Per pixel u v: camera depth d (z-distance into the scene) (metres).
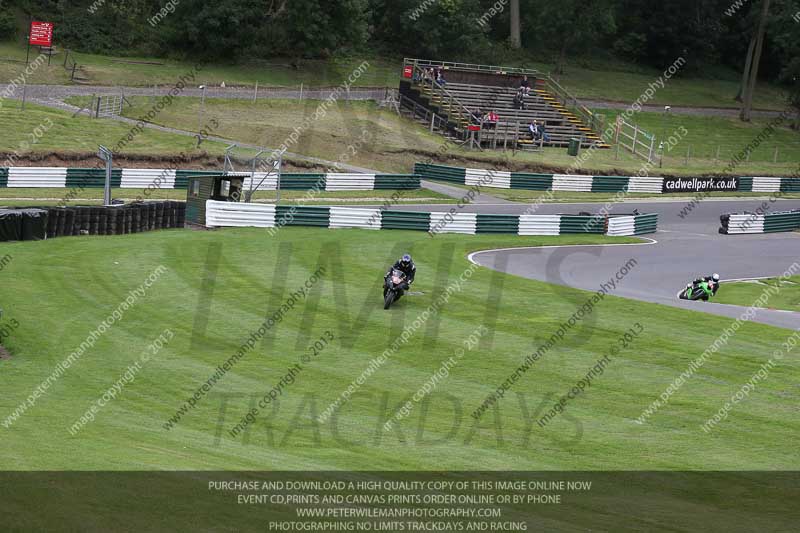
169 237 52.12
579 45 137.75
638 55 147.38
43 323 34.88
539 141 98.56
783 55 144.88
